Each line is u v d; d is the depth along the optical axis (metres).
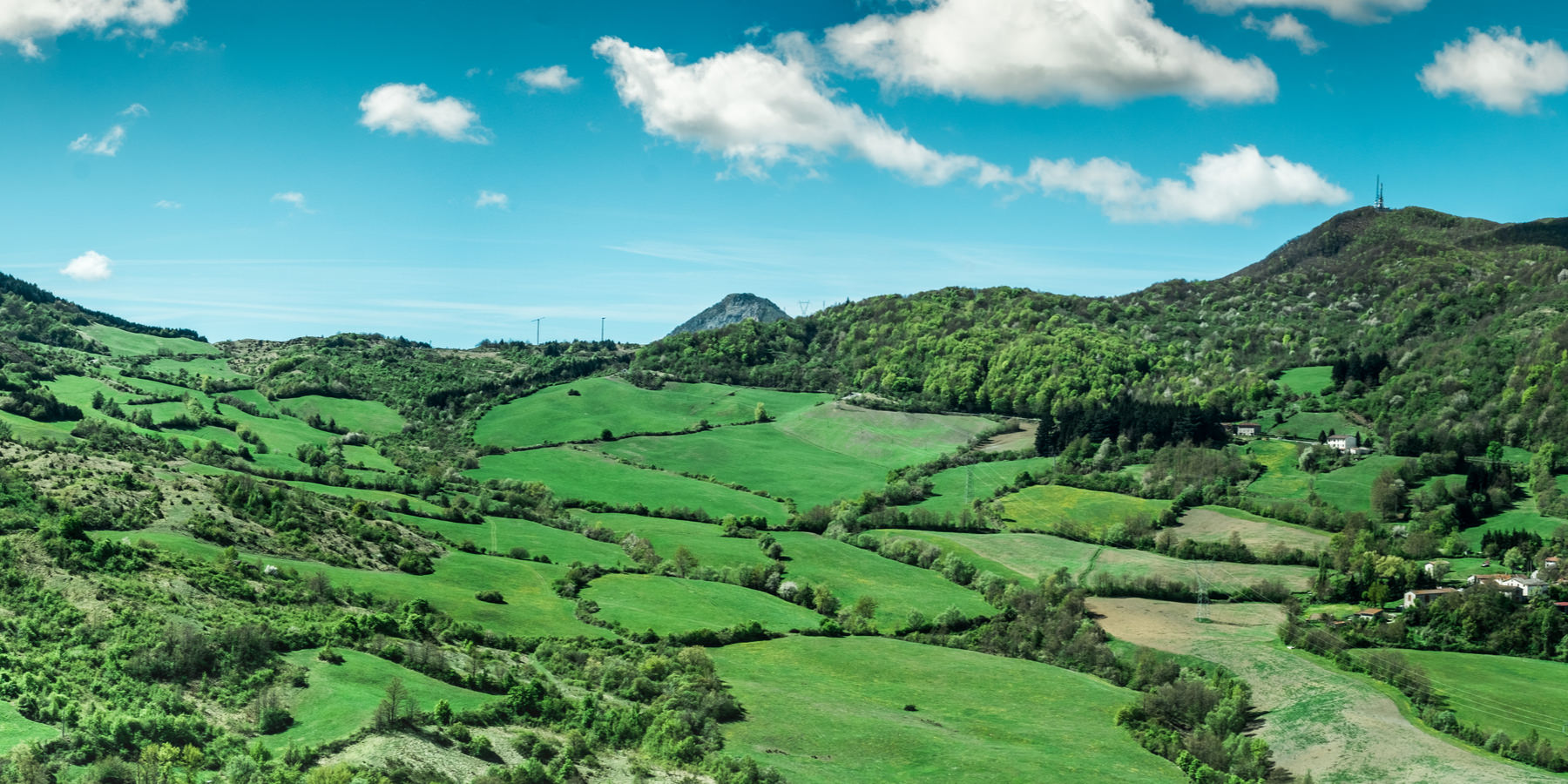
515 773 77.31
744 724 101.88
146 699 78.19
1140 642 138.88
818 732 101.69
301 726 79.12
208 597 98.50
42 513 108.50
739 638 128.88
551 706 91.75
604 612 127.31
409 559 129.00
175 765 70.31
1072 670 131.50
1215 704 116.06
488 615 117.94
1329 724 112.44
